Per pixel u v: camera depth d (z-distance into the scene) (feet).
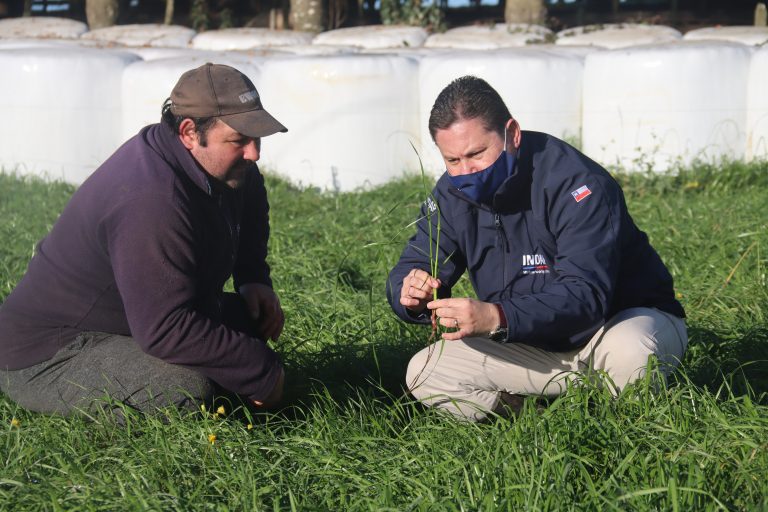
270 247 19.19
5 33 39.65
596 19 48.21
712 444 9.05
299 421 10.66
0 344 10.69
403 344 13.01
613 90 24.88
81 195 10.12
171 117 9.91
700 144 24.50
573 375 10.51
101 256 10.09
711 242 17.48
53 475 9.44
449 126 9.70
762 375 12.03
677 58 24.26
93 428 10.27
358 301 15.26
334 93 25.61
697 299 14.89
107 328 10.55
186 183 9.86
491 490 8.62
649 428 9.47
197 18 51.31
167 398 10.29
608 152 25.21
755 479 8.55
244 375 10.18
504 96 25.43
